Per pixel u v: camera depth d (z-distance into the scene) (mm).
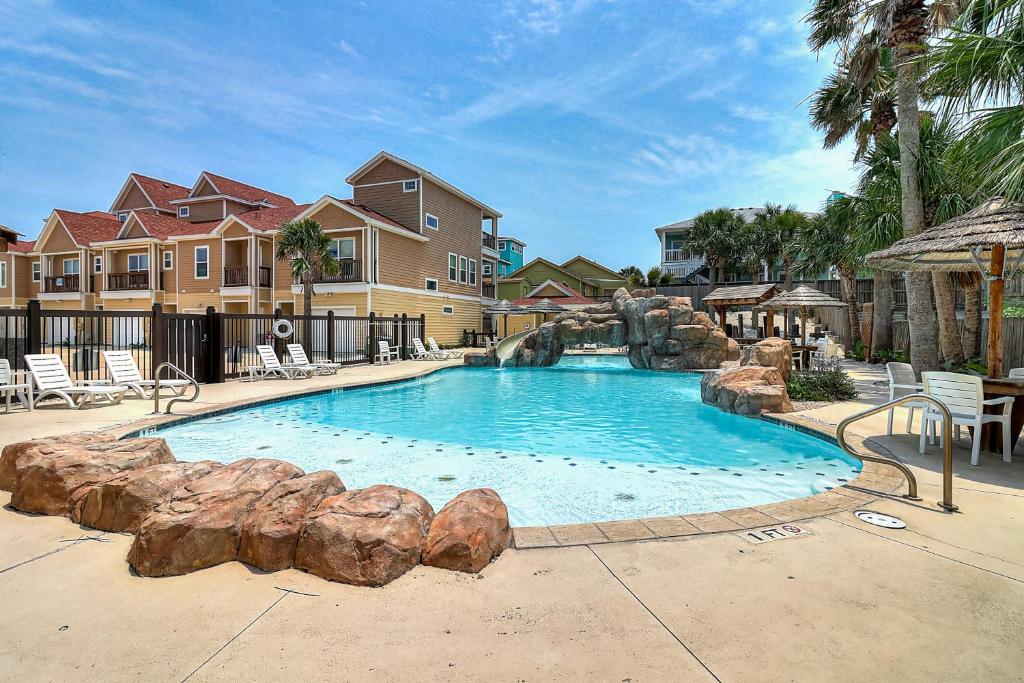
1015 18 5734
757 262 33344
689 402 11289
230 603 2486
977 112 6375
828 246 20047
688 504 4949
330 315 16812
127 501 3365
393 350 20734
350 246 23656
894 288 23328
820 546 3189
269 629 2270
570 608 2463
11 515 3625
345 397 11734
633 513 4719
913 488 4090
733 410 9375
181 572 2756
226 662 2035
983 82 6293
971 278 12102
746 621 2352
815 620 2359
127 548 3100
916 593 2611
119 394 9031
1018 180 5617
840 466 6199
